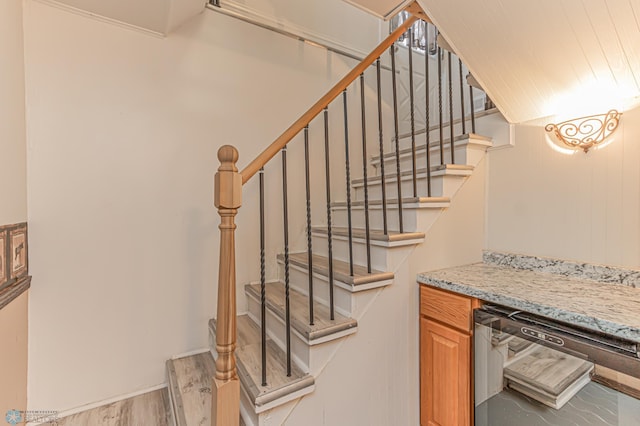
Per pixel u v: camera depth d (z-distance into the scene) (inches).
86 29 60.9
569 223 57.8
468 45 53.1
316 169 91.0
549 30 45.4
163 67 68.8
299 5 88.7
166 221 69.0
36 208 56.3
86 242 60.9
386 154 91.7
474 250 70.1
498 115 68.7
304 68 89.3
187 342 71.2
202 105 73.3
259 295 70.5
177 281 70.1
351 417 53.4
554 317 41.8
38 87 56.6
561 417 41.6
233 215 42.4
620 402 36.3
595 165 54.2
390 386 58.2
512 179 66.7
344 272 58.7
